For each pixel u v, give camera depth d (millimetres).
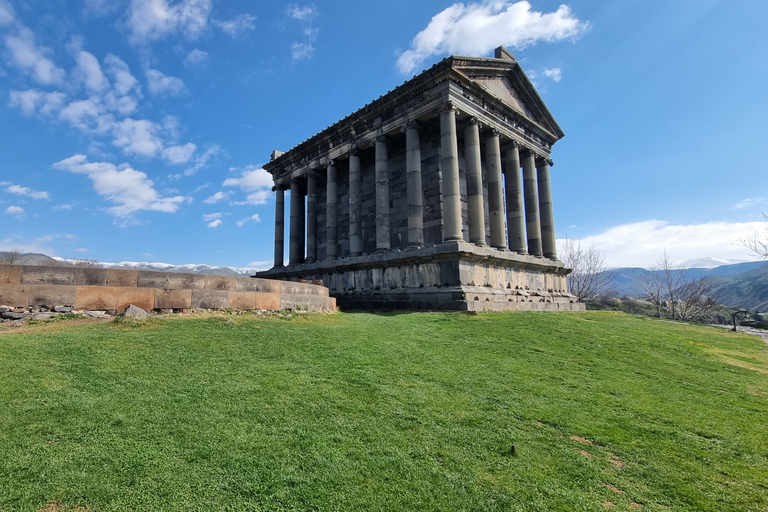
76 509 4441
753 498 5680
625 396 9633
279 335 12930
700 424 8172
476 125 27594
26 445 5480
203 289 15859
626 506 5336
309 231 36156
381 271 27953
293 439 6254
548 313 24109
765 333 24609
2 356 8617
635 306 82875
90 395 7152
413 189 27109
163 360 9344
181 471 5219
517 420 7688
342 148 33406
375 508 4879
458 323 18250
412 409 7746
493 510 5031
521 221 30875
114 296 13891
